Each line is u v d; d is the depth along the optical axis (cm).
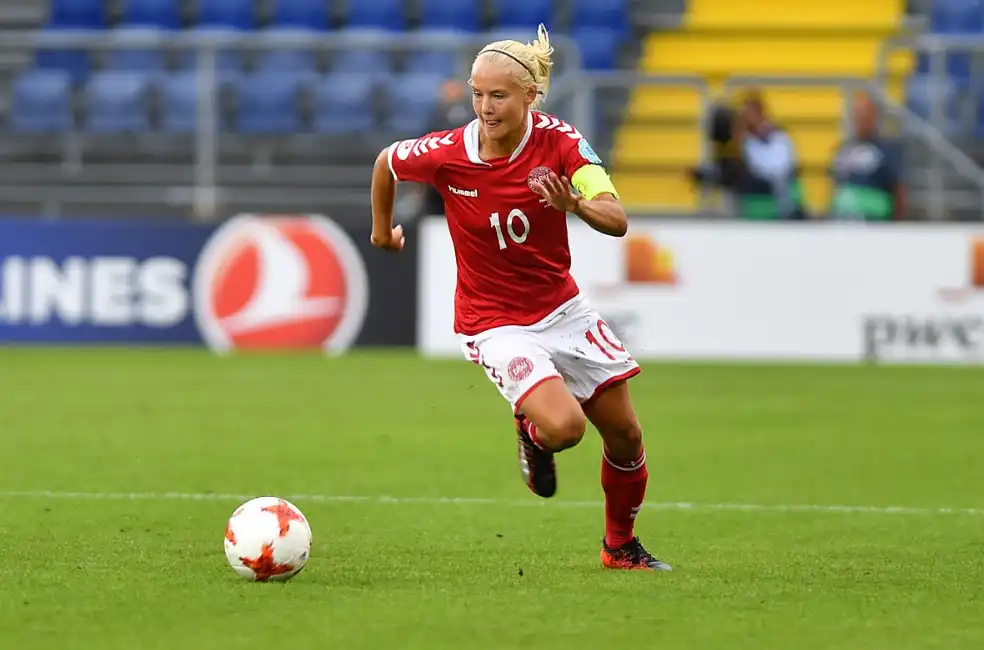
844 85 6519
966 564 2289
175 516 2691
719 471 3372
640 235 6053
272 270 6253
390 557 2302
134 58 7238
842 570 2228
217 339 6262
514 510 2819
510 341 2162
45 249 6247
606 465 2212
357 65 7312
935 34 7981
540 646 1705
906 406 4666
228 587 2023
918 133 6512
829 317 6072
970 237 6034
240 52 7262
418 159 2194
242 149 6850
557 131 2130
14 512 2714
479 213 2158
